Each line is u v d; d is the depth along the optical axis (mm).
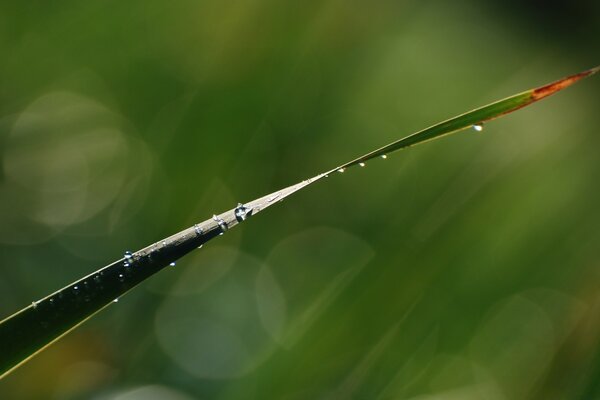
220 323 753
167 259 479
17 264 789
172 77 869
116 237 815
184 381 681
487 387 583
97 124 871
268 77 869
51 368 673
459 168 787
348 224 829
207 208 801
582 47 1071
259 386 590
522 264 616
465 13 1074
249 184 826
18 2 853
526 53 1068
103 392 660
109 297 476
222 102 843
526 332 595
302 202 856
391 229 634
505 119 788
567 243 640
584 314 549
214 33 875
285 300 780
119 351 706
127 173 845
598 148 731
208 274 801
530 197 660
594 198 673
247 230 846
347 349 588
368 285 599
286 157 859
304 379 584
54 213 833
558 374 544
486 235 623
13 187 833
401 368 583
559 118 792
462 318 596
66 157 862
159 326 736
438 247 606
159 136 847
